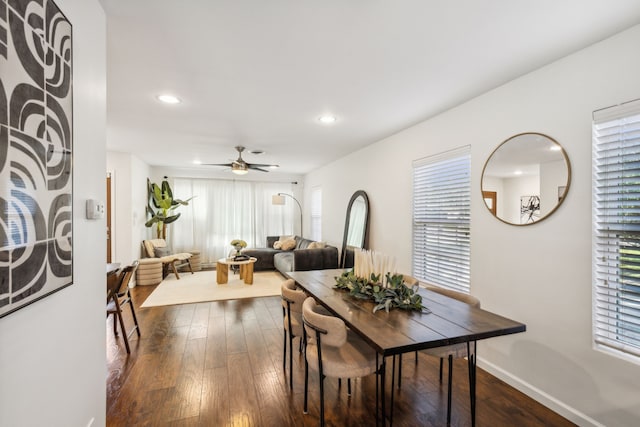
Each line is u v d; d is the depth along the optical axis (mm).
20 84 875
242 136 4008
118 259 5074
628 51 1650
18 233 863
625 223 1694
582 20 1584
